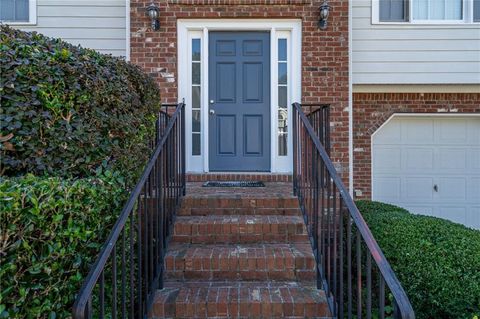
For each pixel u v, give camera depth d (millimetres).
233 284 2645
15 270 1629
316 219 2668
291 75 4816
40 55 2314
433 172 6070
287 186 4305
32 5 4988
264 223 3113
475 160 6043
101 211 2291
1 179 1949
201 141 4891
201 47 4863
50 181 1938
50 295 1836
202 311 2346
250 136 4914
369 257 1780
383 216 3908
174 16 4703
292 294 2455
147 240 2342
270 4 4711
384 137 6078
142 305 2279
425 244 3072
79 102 2438
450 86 5590
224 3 4695
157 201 2613
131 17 4684
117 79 2715
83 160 2457
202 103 4867
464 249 2945
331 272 2658
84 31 5035
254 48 4887
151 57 4699
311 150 2930
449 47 5398
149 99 3248
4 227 1570
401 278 3025
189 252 2840
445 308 2742
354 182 5930
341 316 2146
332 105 4734
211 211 3473
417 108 5938
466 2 5418
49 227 1800
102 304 1659
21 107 2221
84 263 2102
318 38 4738
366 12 5410
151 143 3350
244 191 3939
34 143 2270
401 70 5418
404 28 5414
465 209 6047
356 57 5422
